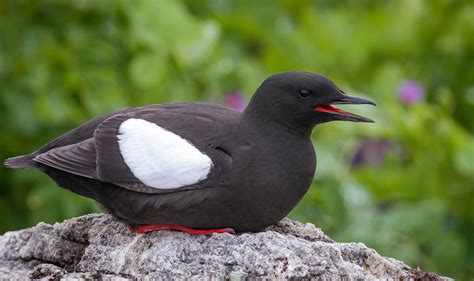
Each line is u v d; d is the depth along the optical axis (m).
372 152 14.35
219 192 8.83
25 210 13.71
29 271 9.46
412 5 16.89
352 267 8.45
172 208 8.88
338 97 9.20
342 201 12.70
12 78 13.28
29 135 13.48
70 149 9.18
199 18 15.07
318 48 15.93
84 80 13.14
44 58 13.28
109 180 8.97
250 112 9.25
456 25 16.55
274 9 15.17
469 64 16.59
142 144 9.00
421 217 13.20
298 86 9.14
